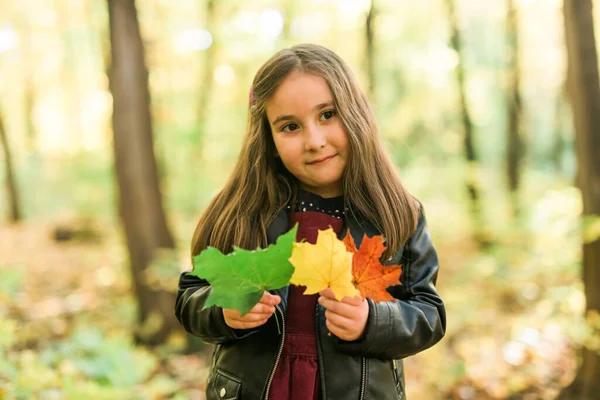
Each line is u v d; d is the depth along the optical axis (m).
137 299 5.37
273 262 0.91
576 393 3.58
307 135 1.28
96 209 12.63
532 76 13.55
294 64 1.28
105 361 3.15
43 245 11.26
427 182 11.10
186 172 11.41
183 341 5.19
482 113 14.10
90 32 13.34
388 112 12.23
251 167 1.44
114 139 5.35
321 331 1.31
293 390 1.29
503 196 10.66
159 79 10.48
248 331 1.32
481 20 12.12
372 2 9.55
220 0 9.83
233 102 11.78
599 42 5.29
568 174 11.48
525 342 4.68
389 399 1.34
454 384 4.27
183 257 6.10
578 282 5.13
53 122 17.36
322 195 1.45
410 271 1.42
